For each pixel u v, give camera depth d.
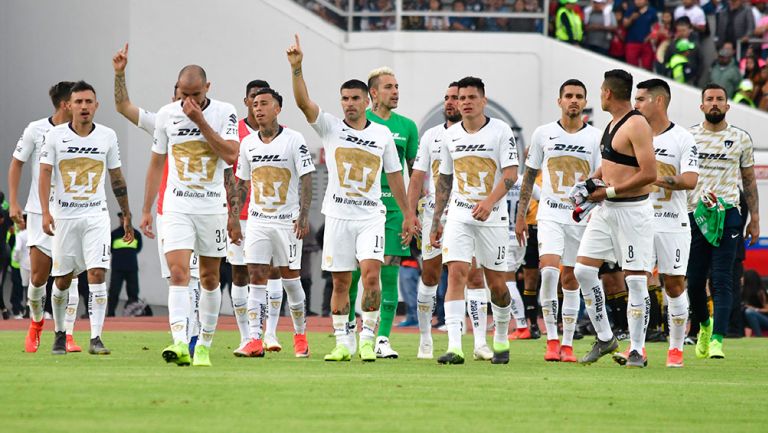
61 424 22.70
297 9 79.69
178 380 30.47
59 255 41.69
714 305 44.84
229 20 79.94
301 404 26.14
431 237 39.00
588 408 26.66
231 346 48.38
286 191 42.00
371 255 38.59
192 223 34.75
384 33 79.25
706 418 25.42
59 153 41.41
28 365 35.75
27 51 82.62
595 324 39.59
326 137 38.59
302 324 41.84
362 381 31.22
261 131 42.06
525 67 80.12
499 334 39.09
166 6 80.31
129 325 65.75
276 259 42.09
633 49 82.69
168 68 80.31
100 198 42.03
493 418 24.67
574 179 42.03
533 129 80.19
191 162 34.69
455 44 79.56
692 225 43.53
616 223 37.41
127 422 23.08
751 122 80.69
